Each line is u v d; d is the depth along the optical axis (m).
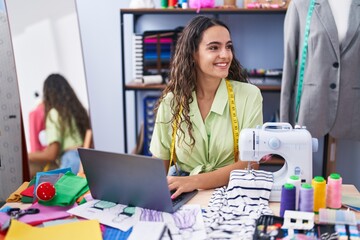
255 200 1.40
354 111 2.40
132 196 1.36
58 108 2.77
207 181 1.55
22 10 2.66
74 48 2.82
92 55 3.03
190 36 1.74
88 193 1.49
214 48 1.70
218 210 1.34
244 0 2.70
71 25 2.80
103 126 3.14
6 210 1.37
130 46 3.00
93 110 3.12
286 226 1.20
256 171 1.49
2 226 1.23
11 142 2.74
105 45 3.02
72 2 2.80
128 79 3.06
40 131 2.71
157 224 1.22
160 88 2.67
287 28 2.45
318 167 3.03
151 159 1.23
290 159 1.42
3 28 2.63
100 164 1.34
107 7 2.96
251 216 1.29
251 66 2.97
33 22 2.69
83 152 1.36
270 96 2.98
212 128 1.78
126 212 1.33
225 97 1.78
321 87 2.36
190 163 1.82
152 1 2.66
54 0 2.75
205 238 1.16
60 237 1.17
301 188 1.28
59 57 2.77
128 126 3.13
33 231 1.20
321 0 2.33
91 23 2.99
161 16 2.94
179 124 1.77
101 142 3.16
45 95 2.73
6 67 2.66
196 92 1.81
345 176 3.01
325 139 2.76
